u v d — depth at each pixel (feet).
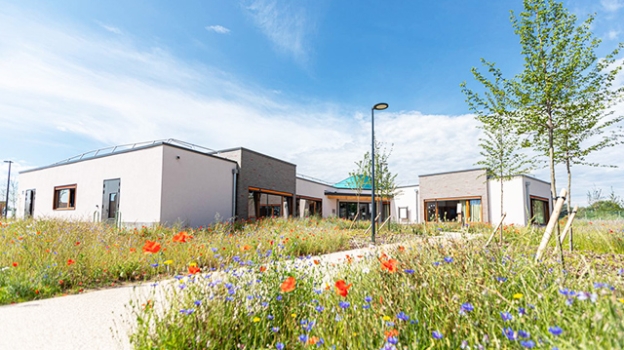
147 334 7.06
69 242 20.21
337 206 88.43
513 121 22.81
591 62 19.86
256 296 8.21
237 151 49.32
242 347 6.82
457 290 7.25
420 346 5.69
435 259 9.65
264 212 54.49
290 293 8.70
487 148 39.86
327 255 24.59
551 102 21.07
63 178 49.57
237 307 7.84
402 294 7.45
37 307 12.14
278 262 10.73
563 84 20.30
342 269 11.09
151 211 36.70
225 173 46.29
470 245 10.35
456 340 5.56
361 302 7.43
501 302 6.62
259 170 53.16
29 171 57.06
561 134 23.03
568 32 20.10
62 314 11.31
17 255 17.65
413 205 84.38
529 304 5.92
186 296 8.27
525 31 20.92
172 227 34.91
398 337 5.77
